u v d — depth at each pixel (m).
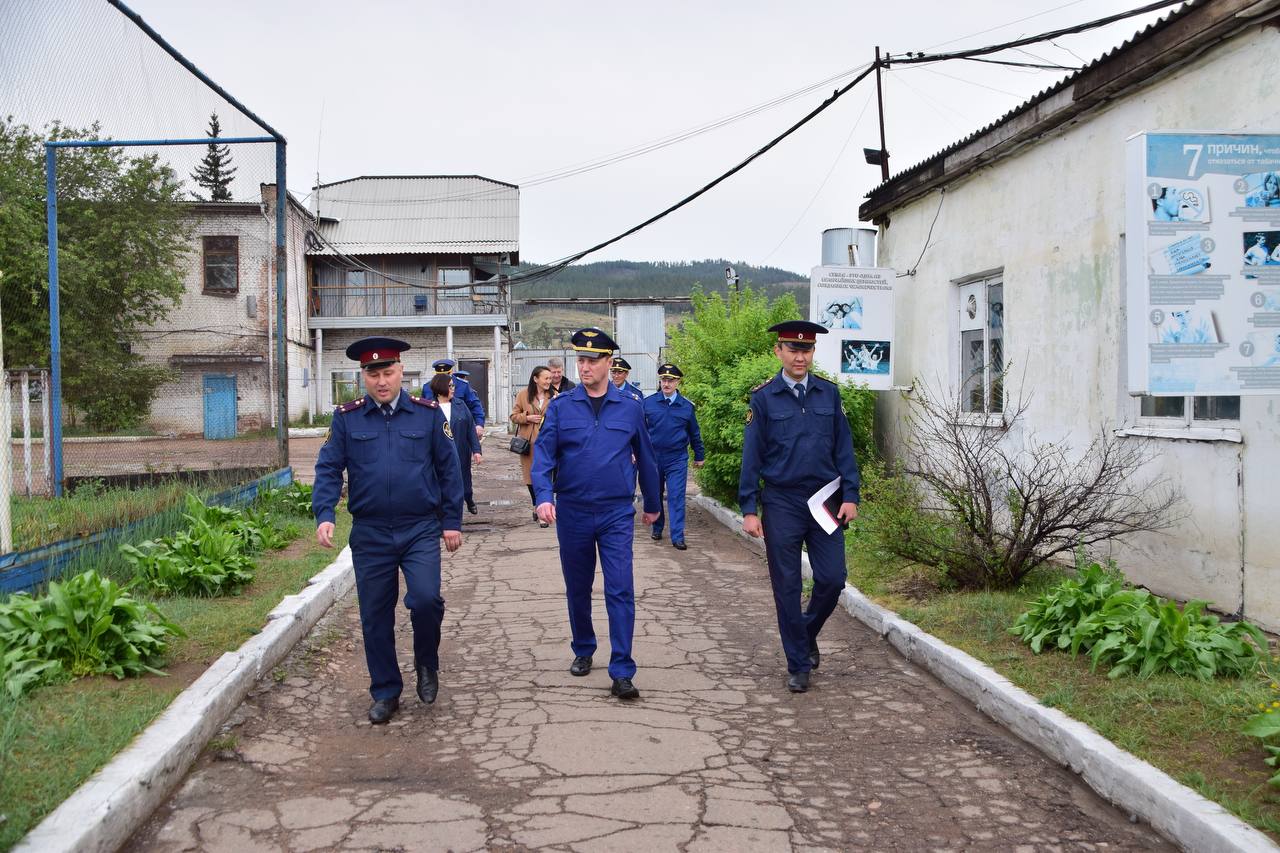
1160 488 6.91
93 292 11.96
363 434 5.16
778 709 5.30
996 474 7.51
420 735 4.85
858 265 12.54
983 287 10.00
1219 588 6.33
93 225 11.95
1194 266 5.47
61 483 10.12
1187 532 6.62
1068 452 8.16
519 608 7.77
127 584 6.95
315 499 5.18
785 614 5.68
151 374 12.21
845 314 11.45
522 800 4.04
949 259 10.49
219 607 6.70
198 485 10.37
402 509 5.15
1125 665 5.10
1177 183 5.47
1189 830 3.57
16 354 11.41
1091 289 7.83
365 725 5.01
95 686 4.83
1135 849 3.67
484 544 10.91
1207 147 5.47
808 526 5.83
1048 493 7.18
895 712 5.25
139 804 3.75
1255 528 6.00
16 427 11.41
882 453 12.43
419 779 4.27
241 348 13.02
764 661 6.29
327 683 5.73
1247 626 5.23
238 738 4.71
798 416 5.77
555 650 6.51
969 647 5.88
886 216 12.29
